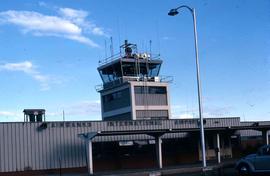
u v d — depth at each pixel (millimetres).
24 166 39656
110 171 41781
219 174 29453
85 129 42750
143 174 33844
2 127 39344
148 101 68688
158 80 70438
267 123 51656
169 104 70562
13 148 39500
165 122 47969
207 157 50750
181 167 40781
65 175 38750
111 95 71312
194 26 33844
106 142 44219
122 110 68812
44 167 40406
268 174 25734
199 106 33094
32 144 40250
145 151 46156
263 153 25641
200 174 31703
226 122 52062
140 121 46375
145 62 70438
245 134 54812
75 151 41875
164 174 33438
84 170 41875
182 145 49094
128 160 45062
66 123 41906
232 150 53375
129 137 45562
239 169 26516
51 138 41062
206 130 46844
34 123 40625
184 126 49031
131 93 67312
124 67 69688
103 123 43844
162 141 48000
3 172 38844
